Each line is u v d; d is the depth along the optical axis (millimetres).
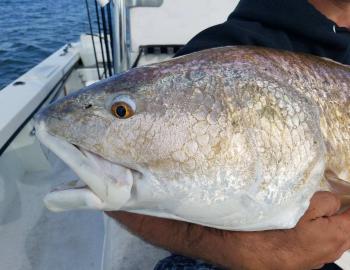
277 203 336
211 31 424
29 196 891
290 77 365
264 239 353
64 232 800
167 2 1211
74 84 1366
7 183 839
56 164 1016
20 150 930
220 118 325
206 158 318
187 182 317
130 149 314
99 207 311
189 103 327
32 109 905
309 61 391
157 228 360
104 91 333
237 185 323
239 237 351
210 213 328
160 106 324
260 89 343
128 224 367
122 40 818
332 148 374
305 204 351
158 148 315
